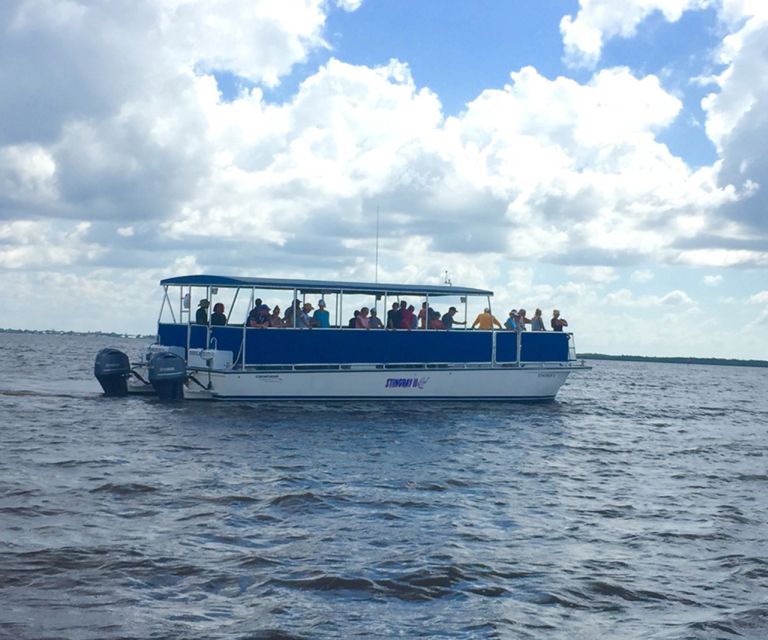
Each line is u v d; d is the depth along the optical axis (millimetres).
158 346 26594
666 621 7406
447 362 26859
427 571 8492
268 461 15484
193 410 23172
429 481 14086
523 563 9055
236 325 26094
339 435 19672
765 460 19438
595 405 35438
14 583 7555
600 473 16203
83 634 6477
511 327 28250
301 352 25031
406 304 26844
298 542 9516
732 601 8039
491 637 6828
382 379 26016
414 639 6738
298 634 6707
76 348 111500
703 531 11047
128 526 9891
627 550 9898
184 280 25328
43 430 18688
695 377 107125
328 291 25609
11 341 166125
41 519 10008
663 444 21828
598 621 7359
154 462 14828
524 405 28312
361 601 7582
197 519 10414
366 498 12297
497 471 15695
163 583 7820
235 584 7910
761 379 117688
